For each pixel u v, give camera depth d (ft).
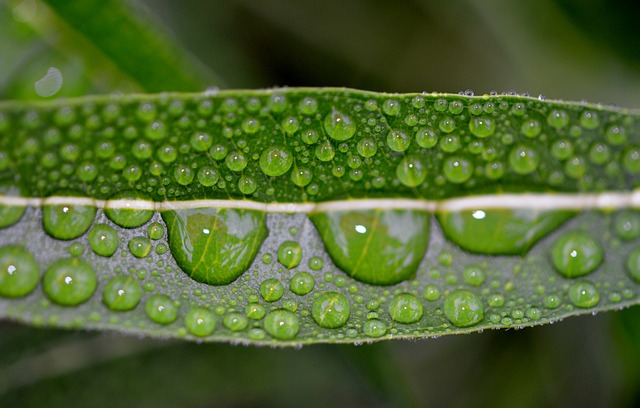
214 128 0.33
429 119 0.34
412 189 0.34
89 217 0.34
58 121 0.33
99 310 0.33
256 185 0.34
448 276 0.34
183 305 0.33
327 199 0.34
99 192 0.34
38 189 0.33
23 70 0.38
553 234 0.34
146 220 0.34
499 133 0.34
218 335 0.33
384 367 0.39
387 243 0.34
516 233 0.34
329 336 0.34
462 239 0.34
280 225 0.34
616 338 0.40
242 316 0.34
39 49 0.38
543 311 0.34
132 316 0.33
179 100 0.33
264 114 0.33
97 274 0.33
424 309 0.34
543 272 0.34
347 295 0.34
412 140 0.34
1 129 0.33
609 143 0.34
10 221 0.33
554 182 0.34
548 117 0.34
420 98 0.33
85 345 0.40
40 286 0.33
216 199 0.34
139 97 0.33
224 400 0.40
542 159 0.34
